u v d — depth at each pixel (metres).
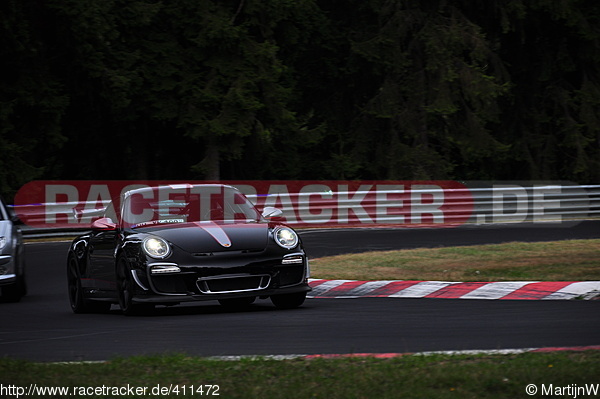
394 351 26.23
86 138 119.62
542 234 76.75
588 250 56.25
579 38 128.50
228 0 112.25
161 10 107.38
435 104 117.56
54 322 37.19
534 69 133.50
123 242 37.56
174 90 108.69
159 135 122.44
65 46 102.19
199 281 35.44
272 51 108.38
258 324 33.06
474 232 80.50
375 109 122.06
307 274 37.53
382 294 43.12
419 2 125.38
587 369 20.72
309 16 123.38
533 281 42.44
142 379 21.52
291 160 125.88
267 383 20.67
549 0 121.75
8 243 46.41
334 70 130.12
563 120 129.88
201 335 30.58
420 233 80.38
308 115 126.19
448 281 44.41
